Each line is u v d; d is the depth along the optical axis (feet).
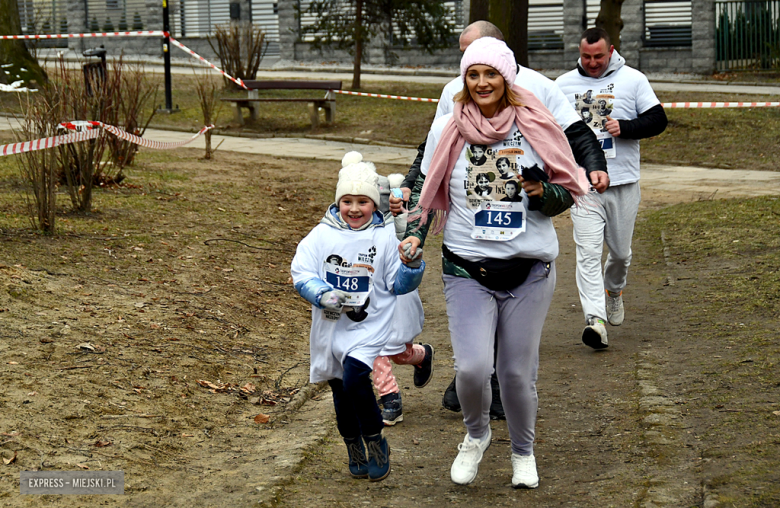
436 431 15.43
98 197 30.94
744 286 22.76
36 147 23.86
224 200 33.94
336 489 12.72
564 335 21.09
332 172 44.86
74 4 104.37
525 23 55.72
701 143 55.21
